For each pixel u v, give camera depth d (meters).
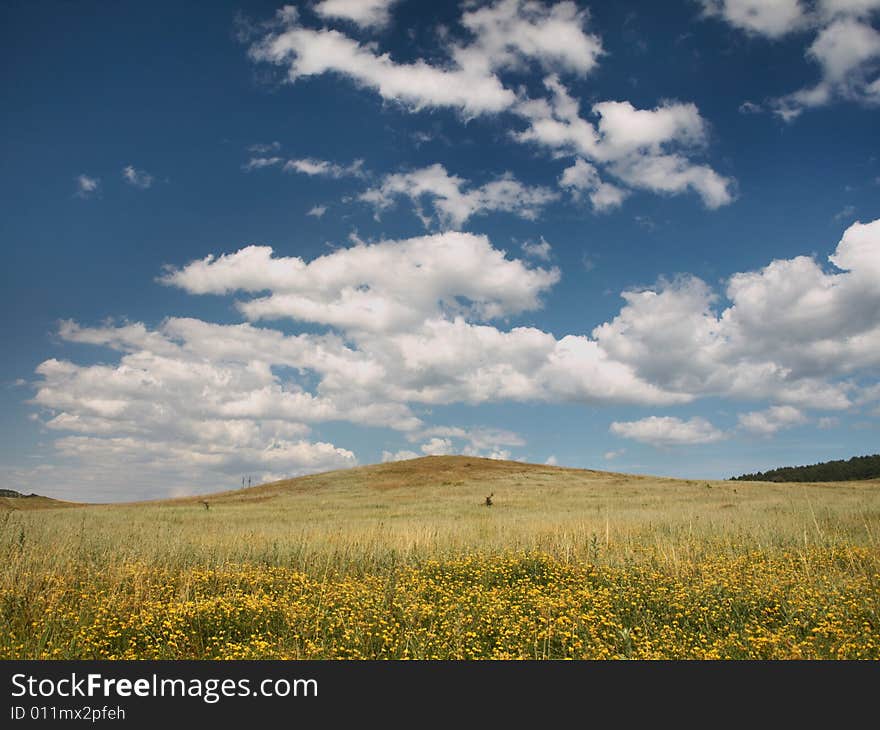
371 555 14.88
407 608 9.21
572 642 7.84
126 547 15.38
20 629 8.48
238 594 10.38
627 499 42.06
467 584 11.90
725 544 15.55
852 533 17.56
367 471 76.00
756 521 20.75
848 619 8.21
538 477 67.75
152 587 10.88
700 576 11.41
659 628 8.63
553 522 22.42
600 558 13.62
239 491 68.81
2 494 61.12
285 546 15.94
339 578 12.63
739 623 8.68
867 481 58.28
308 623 8.77
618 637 8.09
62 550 13.74
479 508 37.78
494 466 78.81
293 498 55.50
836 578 10.47
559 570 12.46
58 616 8.81
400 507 40.97
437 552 15.20
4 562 11.94
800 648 7.33
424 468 76.81
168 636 8.31
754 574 11.05
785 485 54.34
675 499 40.69
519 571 12.80
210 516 34.66
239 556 15.11
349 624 8.69
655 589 10.27
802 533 17.17
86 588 10.55
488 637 8.49
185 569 13.07
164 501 60.97
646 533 18.98
